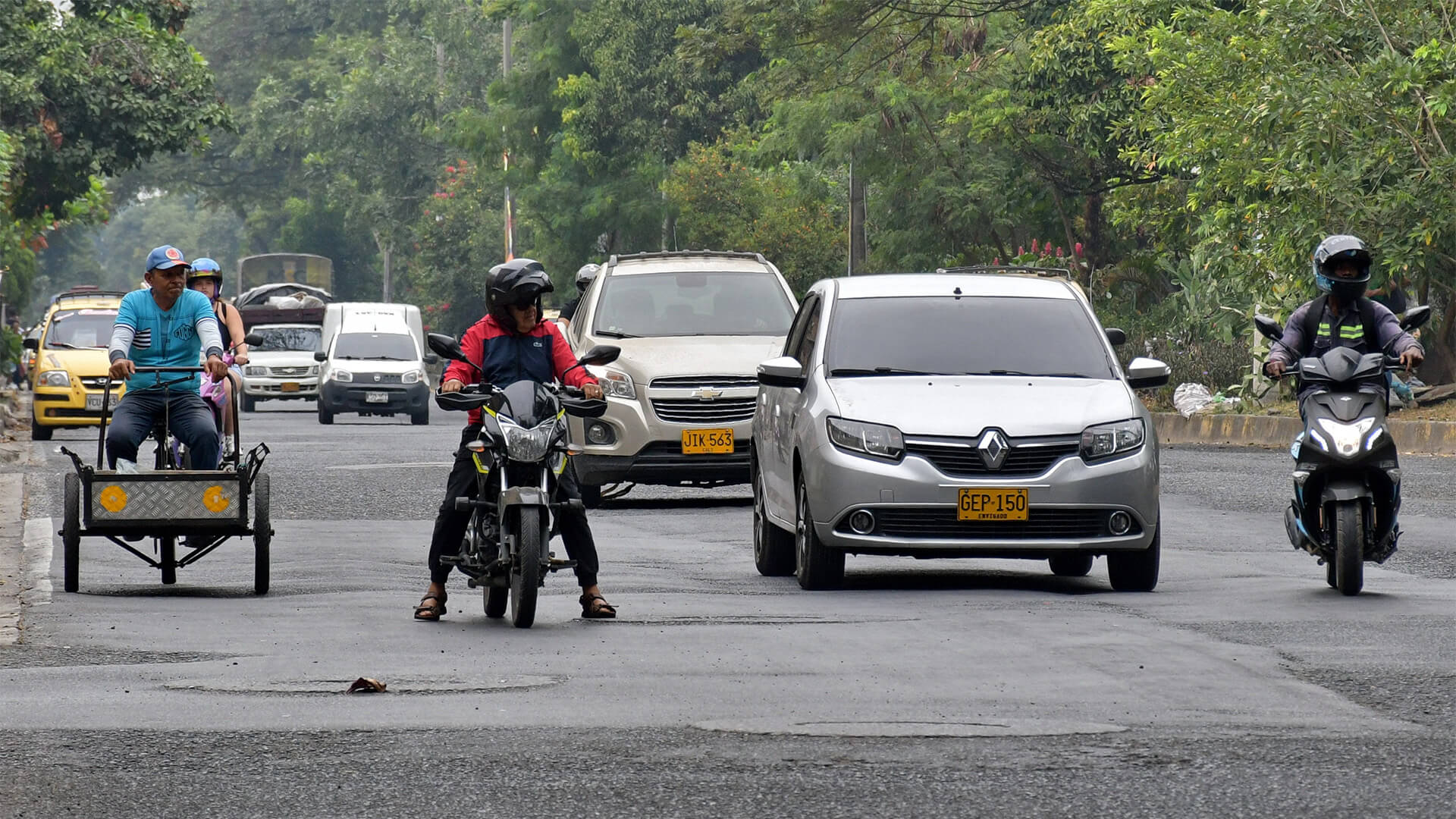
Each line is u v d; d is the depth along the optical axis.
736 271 54.22
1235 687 21.27
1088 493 30.75
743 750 17.88
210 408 33.28
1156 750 17.77
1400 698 20.53
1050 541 30.70
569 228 174.12
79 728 19.06
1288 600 29.92
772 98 136.88
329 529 43.62
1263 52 74.25
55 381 87.06
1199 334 97.00
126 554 38.31
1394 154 69.62
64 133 120.62
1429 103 68.00
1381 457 30.28
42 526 43.31
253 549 39.34
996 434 30.86
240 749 18.02
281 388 127.25
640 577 34.31
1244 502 49.06
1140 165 103.00
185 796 16.19
